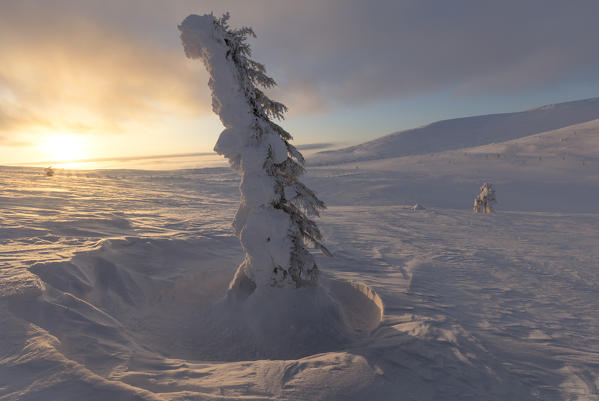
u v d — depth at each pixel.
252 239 5.33
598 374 3.49
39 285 3.89
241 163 5.26
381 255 9.48
